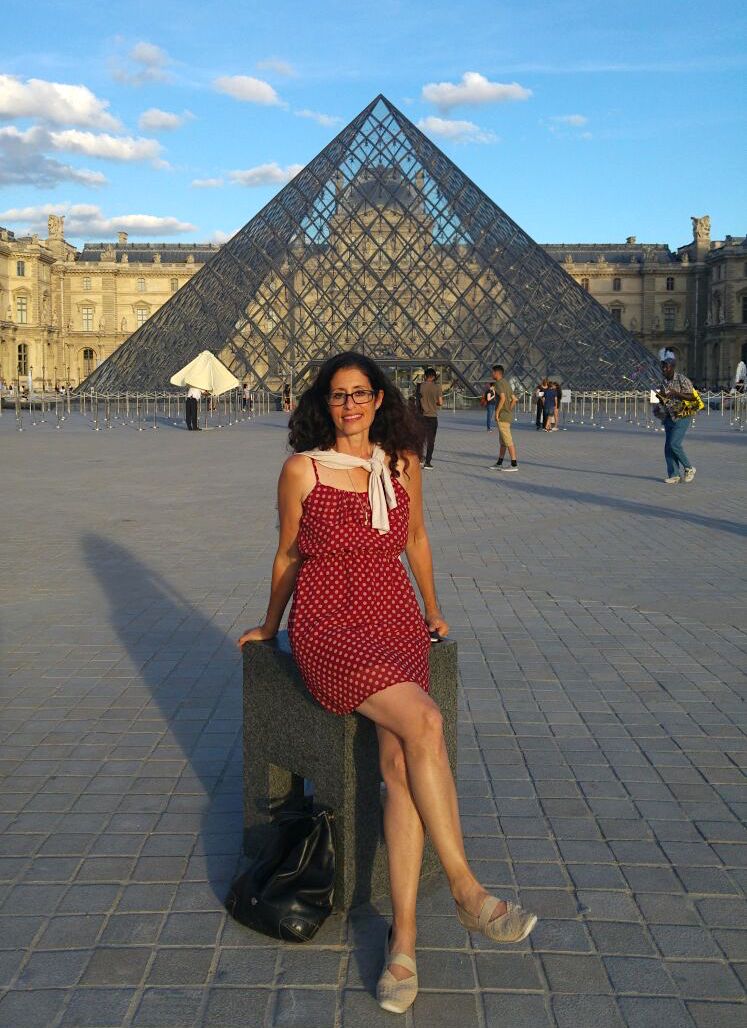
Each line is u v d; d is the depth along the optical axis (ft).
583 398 187.32
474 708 22.04
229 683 23.91
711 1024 11.36
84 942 12.91
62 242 483.10
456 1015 11.50
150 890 14.26
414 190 205.87
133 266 467.11
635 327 465.47
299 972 12.32
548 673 24.64
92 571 37.50
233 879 14.58
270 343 190.19
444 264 198.29
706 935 13.16
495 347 192.03
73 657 26.13
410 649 13.66
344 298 194.70
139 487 65.51
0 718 21.48
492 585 34.91
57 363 454.81
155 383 187.73
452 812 12.36
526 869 14.92
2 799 17.39
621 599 32.73
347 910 13.70
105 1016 11.41
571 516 52.01
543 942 13.01
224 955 12.65
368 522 14.12
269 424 151.53
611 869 14.93
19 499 59.16
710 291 449.89
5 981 12.04
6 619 30.17
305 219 202.49
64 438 119.75
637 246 498.69
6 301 422.41
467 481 69.10
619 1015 11.50
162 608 31.58
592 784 18.02
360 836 13.71
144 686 23.68
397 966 11.79
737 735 20.45
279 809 15.10
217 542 43.86
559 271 201.67
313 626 13.71
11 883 14.42
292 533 14.62
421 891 14.39
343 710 13.17
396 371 205.46
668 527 48.24
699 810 16.96
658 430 133.59
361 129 215.31
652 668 25.07
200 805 17.13
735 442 110.42
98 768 18.78
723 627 29.12
